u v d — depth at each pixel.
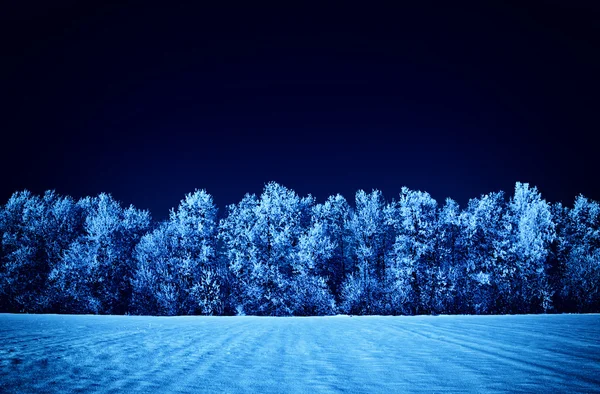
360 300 30.41
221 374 5.58
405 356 7.14
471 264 32.31
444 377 5.27
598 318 19.08
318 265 31.88
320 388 4.72
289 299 30.62
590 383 4.82
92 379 5.19
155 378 5.30
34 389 4.59
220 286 31.11
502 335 10.63
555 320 17.53
